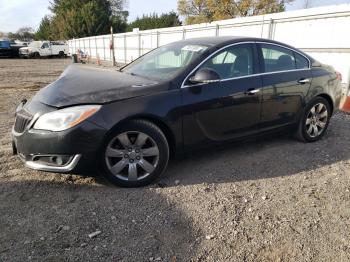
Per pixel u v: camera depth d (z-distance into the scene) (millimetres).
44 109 3520
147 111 3650
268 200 3570
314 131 5363
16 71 20375
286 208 3422
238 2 38750
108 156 3605
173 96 3830
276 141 5426
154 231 3012
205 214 3279
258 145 5215
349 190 3820
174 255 2721
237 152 4898
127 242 2854
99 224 3080
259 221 3188
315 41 9734
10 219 3115
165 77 4062
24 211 3252
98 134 3443
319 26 9562
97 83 3941
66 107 3490
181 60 4281
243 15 38719
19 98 9867
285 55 4969
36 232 2938
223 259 2691
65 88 3867
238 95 4285
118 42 27922
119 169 3680
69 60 34938
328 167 4449
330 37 9289
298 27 10195
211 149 4301
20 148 3596
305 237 2969
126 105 3584
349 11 8688
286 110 4895
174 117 3822
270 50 4801
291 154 4863
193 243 2867
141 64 4816
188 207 3393
